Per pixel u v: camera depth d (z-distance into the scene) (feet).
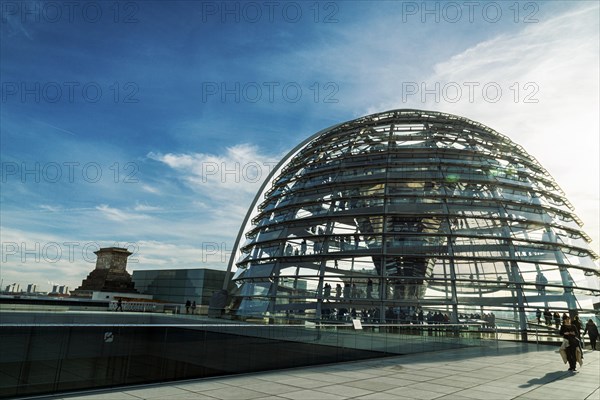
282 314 87.61
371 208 94.79
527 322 80.94
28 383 27.78
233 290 111.45
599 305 88.22
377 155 106.93
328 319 82.84
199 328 38.32
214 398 28.94
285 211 107.34
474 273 85.05
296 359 47.16
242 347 41.75
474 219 92.63
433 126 115.24
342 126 130.11
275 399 29.04
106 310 135.54
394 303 82.28
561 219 100.37
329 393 31.60
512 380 40.37
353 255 89.04
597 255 103.45
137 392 30.48
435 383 37.50
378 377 40.16
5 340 27.04
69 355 29.91
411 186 98.84
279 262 95.86
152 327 34.99
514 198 97.60
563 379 41.86
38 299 140.56
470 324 77.87
